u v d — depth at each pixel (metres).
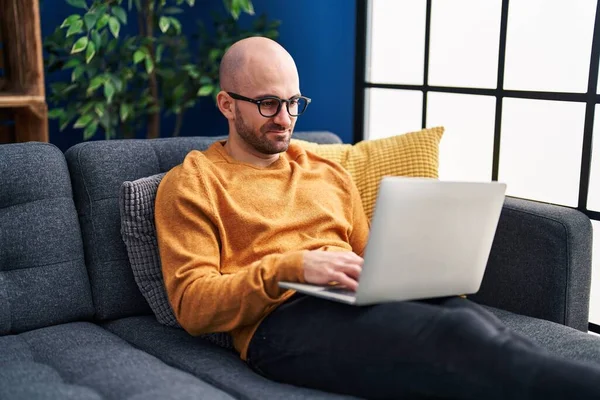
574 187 2.12
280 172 1.75
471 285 1.51
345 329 1.38
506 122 2.27
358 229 1.83
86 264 1.77
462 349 1.25
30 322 1.65
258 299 1.44
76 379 1.40
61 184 1.74
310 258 1.43
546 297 1.79
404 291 1.41
